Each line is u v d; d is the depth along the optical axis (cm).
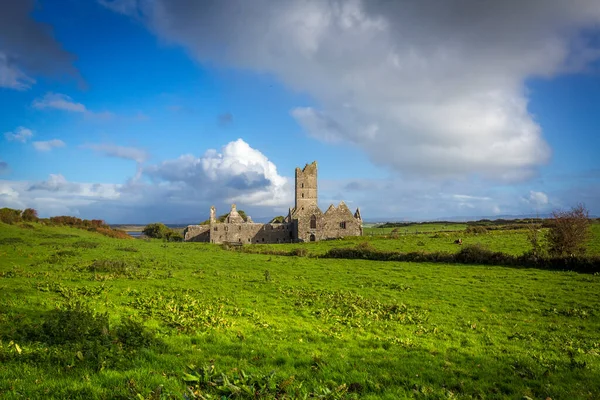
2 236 6012
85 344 1246
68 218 9938
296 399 934
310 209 10369
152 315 1922
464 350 1566
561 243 4375
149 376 1055
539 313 2345
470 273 3894
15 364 1090
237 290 2823
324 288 3067
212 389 986
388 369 1268
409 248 6228
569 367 1361
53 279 2872
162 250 6144
